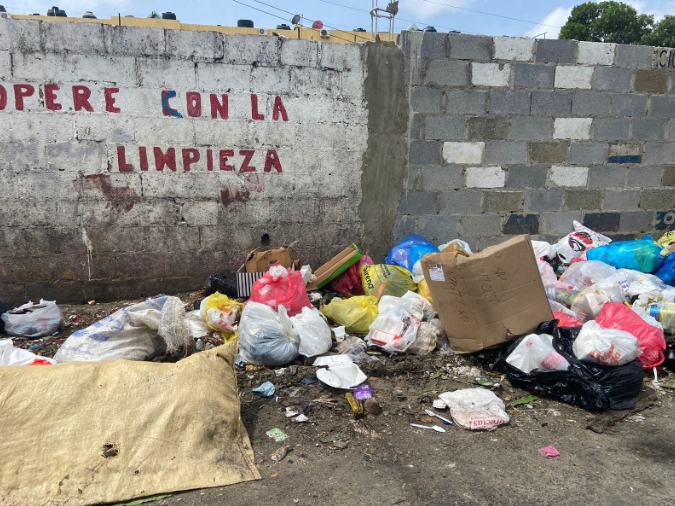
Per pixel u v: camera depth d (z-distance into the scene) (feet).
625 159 17.43
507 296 10.76
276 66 14.58
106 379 7.81
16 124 13.29
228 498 6.95
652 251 14.93
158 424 7.47
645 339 10.67
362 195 15.99
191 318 11.85
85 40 13.29
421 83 15.57
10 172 13.48
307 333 11.10
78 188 13.97
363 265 14.94
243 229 15.35
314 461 7.86
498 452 8.18
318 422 8.98
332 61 14.93
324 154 15.44
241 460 7.68
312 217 15.78
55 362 9.72
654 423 9.14
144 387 7.79
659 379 10.73
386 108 15.55
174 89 14.05
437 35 15.37
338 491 7.13
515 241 10.87
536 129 16.55
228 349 8.88
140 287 15.05
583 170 17.20
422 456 8.03
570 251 16.55
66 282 14.49
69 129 13.60
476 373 10.91
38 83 13.23
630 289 13.08
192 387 7.93
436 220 16.63
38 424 7.18
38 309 12.72
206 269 15.38
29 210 13.80
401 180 16.14
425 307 12.82
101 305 14.60
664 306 12.16
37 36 13.01
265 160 15.06
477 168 16.47
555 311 12.25
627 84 16.83
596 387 9.39
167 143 14.29
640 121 17.22
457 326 11.32
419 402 9.73
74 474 6.89
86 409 7.43
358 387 9.97
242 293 14.25
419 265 14.60
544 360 9.88
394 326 11.69
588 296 12.41
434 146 16.06
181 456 7.32
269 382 10.07
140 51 13.65
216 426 7.78
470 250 16.83
